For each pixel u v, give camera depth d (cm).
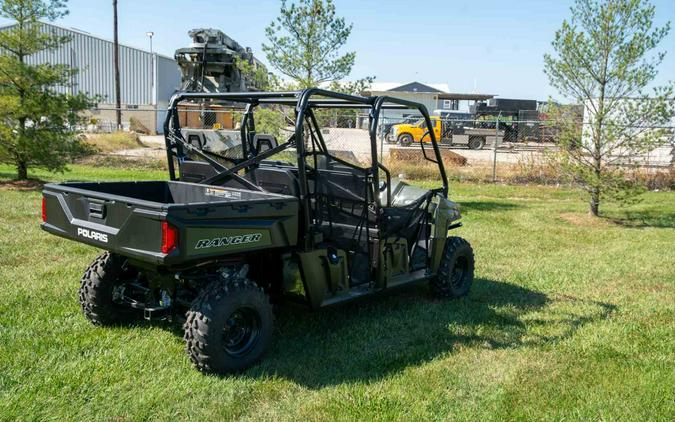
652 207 1201
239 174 496
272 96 416
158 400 327
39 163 1214
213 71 1648
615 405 339
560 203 1257
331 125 1026
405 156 1675
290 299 416
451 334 452
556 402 342
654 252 779
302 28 962
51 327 428
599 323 486
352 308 505
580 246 819
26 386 337
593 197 1068
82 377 352
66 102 1192
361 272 464
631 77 948
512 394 351
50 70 1172
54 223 402
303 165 391
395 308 512
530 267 681
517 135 2820
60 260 614
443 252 535
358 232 455
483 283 609
